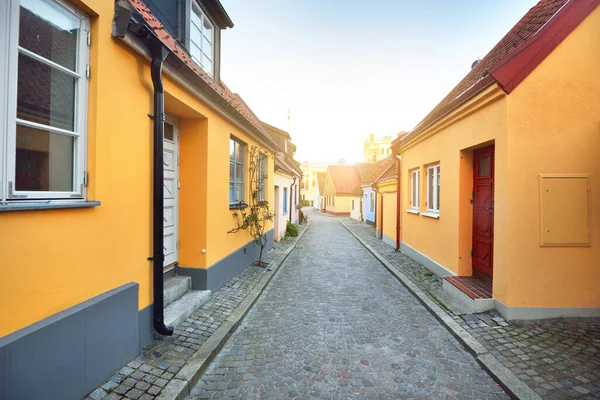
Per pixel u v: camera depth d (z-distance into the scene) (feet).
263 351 12.03
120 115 9.82
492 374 10.16
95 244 8.81
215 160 17.61
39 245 7.10
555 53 13.67
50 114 7.82
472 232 19.21
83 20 8.60
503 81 13.52
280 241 41.29
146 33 10.19
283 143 61.41
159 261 11.51
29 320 6.90
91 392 8.39
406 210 31.14
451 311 15.34
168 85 12.76
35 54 7.31
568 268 13.82
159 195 11.48
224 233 19.36
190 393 9.37
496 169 14.65
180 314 13.39
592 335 12.32
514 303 13.88
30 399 6.69
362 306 17.28
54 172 7.95
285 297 18.86
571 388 9.21
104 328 8.87
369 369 10.76
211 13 20.70
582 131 13.70
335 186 118.73
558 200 13.69
